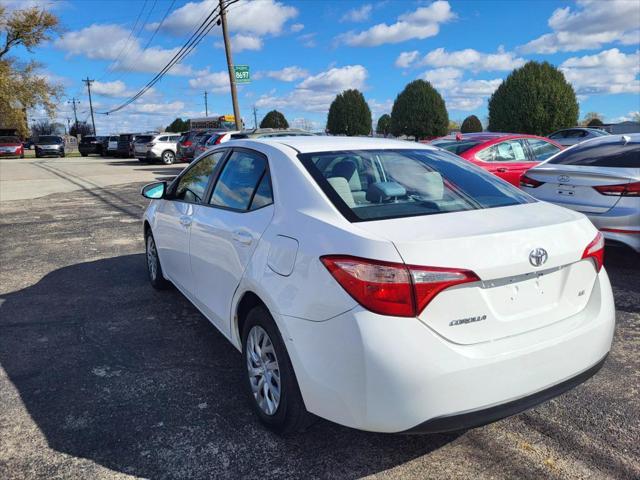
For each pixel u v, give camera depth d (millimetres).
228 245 3170
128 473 2551
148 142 28266
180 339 4148
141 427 2934
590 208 5422
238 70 22297
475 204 2799
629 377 3434
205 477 2523
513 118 25578
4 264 6570
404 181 2973
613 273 5594
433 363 2156
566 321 2539
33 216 10422
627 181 5156
